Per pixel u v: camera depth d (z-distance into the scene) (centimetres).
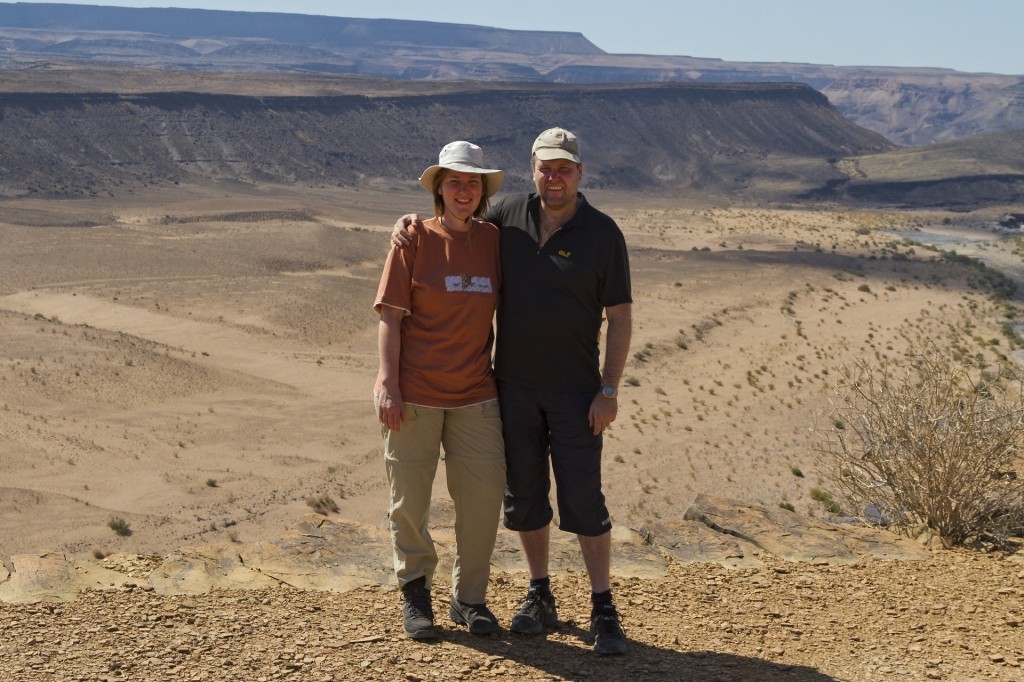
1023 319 11400
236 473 5528
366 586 591
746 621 563
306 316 10631
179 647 487
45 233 15575
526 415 540
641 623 558
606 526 532
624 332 533
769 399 7219
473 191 528
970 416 732
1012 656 512
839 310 11562
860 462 797
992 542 734
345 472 5647
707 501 784
